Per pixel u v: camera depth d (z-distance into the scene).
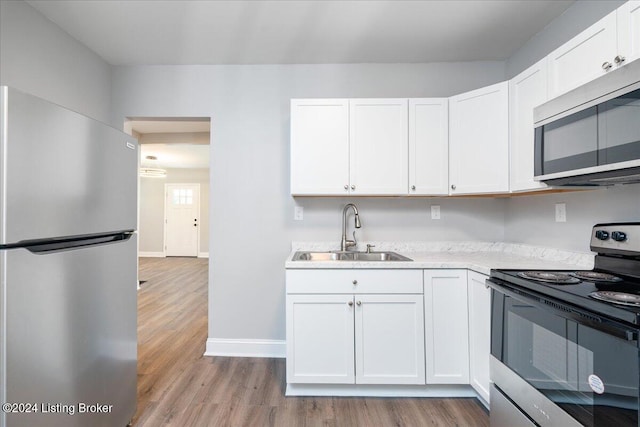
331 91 2.50
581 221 1.73
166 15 1.92
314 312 1.85
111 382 1.36
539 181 1.59
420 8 1.85
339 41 2.20
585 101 1.25
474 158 2.00
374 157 2.16
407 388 1.90
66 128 1.09
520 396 1.31
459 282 1.86
